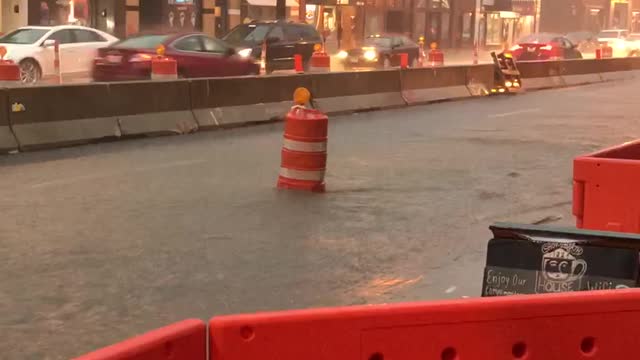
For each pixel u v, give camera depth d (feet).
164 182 36.70
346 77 66.85
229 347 10.36
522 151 47.75
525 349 11.47
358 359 10.79
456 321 11.09
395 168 41.42
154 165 41.27
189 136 52.54
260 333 10.46
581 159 22.31
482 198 34.83
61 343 18.07
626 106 76.02
